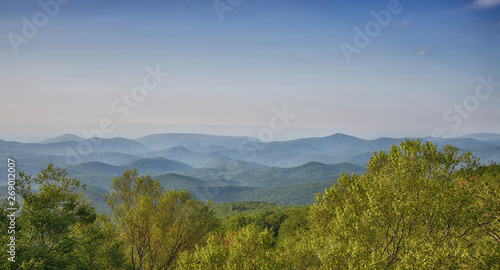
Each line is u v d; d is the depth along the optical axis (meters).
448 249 9.91
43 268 14.95
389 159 12.65
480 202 11.91
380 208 12.12
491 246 10.30
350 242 11.55
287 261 13.04
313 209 15.65
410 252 10.45
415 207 11.61
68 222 17.67
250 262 12.91
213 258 13.46
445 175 11.90
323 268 11.93
